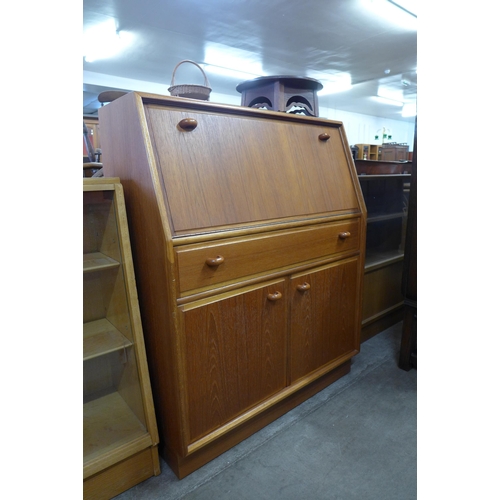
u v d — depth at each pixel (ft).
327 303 6.00
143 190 4.08
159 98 4.09
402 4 11.56
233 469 4.76
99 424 4.71
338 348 6.41
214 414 4.61
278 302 5.16
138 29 13.21
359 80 21.83
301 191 5.42
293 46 15.29
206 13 12.00
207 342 4.38
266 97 6.20
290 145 5.43
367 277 8.11
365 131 35.78
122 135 4.32
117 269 4.46
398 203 9.91
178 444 4.41
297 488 4.48
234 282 4.57
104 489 4.29
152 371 4.70
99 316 5.19
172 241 3.90
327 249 5.80
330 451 5.05
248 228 4.63
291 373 5.59
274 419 5.66
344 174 6.23
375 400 6.16
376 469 4.75
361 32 13.85
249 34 13.88
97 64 17.26
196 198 4.22
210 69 18.56
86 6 11.40
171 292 3.97
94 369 5.15
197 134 4.36
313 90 6.37
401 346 7.11
